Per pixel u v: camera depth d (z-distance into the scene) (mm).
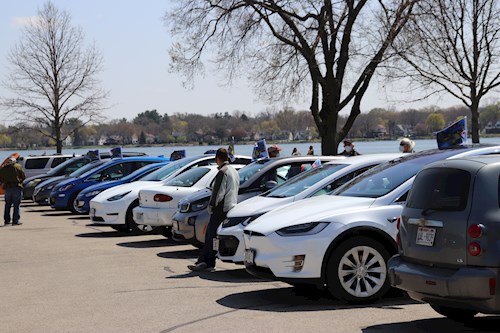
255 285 9680
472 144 9477
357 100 26406
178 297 8875
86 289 9641
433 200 6555
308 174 10875
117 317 7809
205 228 11914
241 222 9961
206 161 16672
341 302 8250
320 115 26828
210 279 10234
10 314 8195
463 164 6438
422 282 6430
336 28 25734
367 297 8148
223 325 7262
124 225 16750
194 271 10992
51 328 7398
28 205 28625
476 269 6043
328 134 26609
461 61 19750
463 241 6145
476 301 6035
